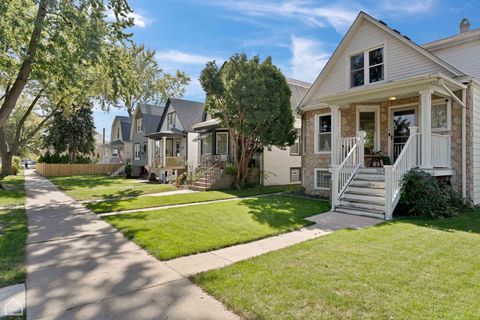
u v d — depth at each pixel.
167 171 19.02
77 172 26.56
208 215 7.39
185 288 3.23
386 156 9.90
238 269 3.71
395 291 3.02
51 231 5.83
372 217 7.19
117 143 32.12
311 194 12.09
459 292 2.98
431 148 7.83
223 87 12.11
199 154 19.27
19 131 21.44
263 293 3.02
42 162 27.36
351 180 8.70
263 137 12.57
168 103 23.12
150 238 5.21
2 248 4.68
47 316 2.65
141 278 3.51
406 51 9.46
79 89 11.75
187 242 4.96
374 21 10.11
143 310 2.75
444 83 7.63
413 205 7.21
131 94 11.61
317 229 6.02
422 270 3.57
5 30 7.41
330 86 11.70
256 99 11.38
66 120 28.08
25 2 8.09
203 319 2.59
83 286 3.29
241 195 11.91
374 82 10.27
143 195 12.02
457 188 8.44
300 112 12.73
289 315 2.59
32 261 4.10
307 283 3.24
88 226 6.27
